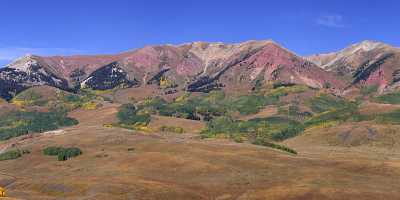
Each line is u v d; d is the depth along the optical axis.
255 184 147.00
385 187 138.50
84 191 144.50
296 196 129.75
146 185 145.38
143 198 135.12
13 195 147.00
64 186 150.88
